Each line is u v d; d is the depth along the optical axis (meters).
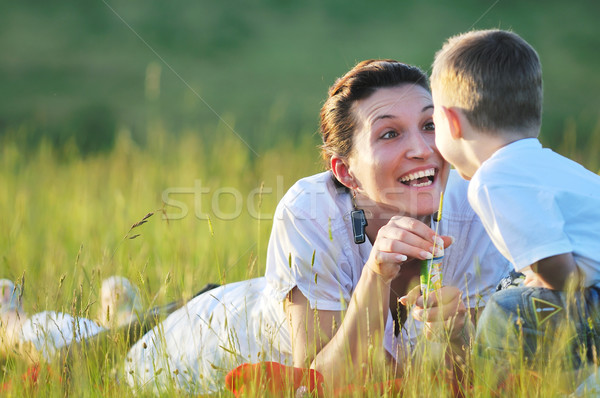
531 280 3.48
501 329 3.37
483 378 3.29
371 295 3.58
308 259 3.88
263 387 3.27
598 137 13.03
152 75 8.11
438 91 3.71
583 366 3.20
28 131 16.05
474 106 3.55
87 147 15.28
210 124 16.48
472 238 4.04
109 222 7.11
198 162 10.31
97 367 3.77
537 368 3.25
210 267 5.72
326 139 4.08
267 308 4.14
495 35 3.65
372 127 3.78
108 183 8.96
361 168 3.87
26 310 4.46
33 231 6.81
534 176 3.33
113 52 22.36
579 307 3.23
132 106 17.94
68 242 6.54
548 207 3.22
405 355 3.68
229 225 7.14
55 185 8.77
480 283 4.07
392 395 3.25
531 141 3.53
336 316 3.88
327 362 3.60
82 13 25.47
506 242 3.25
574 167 3.47
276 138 14.92
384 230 3.58
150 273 5.41
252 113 17.36
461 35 3.81
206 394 3.60
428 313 3.45
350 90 3.88
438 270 3.52
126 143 10.58
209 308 4.46
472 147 3.62
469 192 3.41
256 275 5.71
